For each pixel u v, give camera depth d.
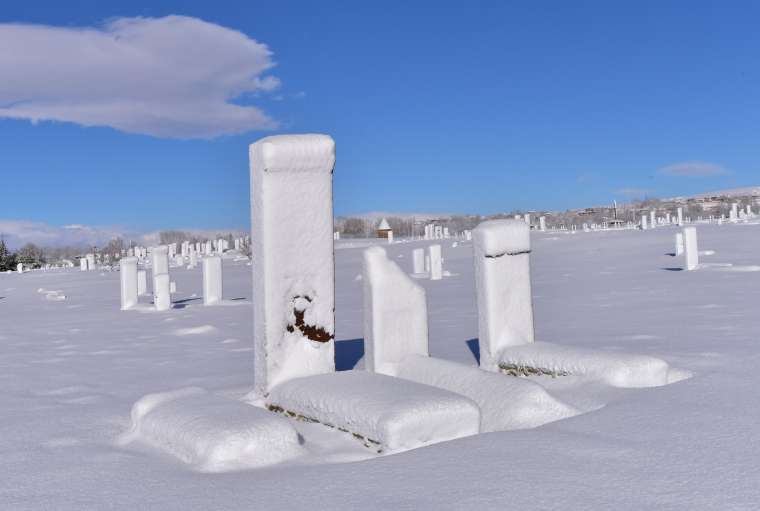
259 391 4.73
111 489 2.88
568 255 29.52
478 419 3.50
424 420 3.36
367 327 5.13
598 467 2.82
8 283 33.41
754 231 32.06
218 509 2.58
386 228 72.31
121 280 14.98
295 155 4.70
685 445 3.06
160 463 3.26
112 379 5.93
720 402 3.83
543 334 7.60
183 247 61.72
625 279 16.53
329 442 3.58
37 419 4.34
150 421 3.70
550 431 3.44
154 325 11.23
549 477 2.72
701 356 5.42
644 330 7.50
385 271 5.09
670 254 25.28
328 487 2.76
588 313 9.77
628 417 3.61
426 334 5.20
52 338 9.76
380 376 4.14
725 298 10.69
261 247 4.71
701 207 86.25
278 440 3.29
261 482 2.88
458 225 89.69
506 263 5.35
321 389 3.94
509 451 3.11
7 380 6.02
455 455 3.09
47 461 3.35
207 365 6.59
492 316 5.29
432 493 2.61
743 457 2.85
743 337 6.47
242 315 12.37
